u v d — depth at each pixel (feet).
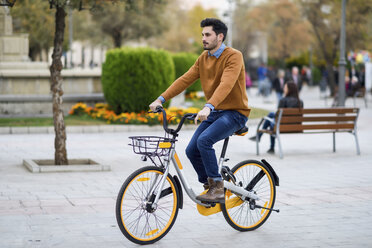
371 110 94.02
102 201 26.66
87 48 204.74
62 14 36.29
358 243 20.08
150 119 61.26
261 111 82.84
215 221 23.32
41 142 50.70
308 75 188.34
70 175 34.09
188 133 58.85
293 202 26.86
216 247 19.62
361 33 131.34
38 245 19.42
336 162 40.19
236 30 214.28
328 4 129.59
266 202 22.71
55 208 25.07
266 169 22.66
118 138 54.29
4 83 71.72
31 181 31.94
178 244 19.95
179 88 20.95
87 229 21.61
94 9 38.58
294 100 43.70
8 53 77.92
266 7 220.23
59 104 36.63
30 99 71.51
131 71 67.00
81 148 46.88
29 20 93.76
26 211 24.41
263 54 220.84
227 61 20.06
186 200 27.17
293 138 55.47
